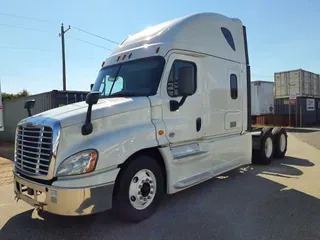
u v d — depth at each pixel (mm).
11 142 16344
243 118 6676
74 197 3406
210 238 3578
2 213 4566
